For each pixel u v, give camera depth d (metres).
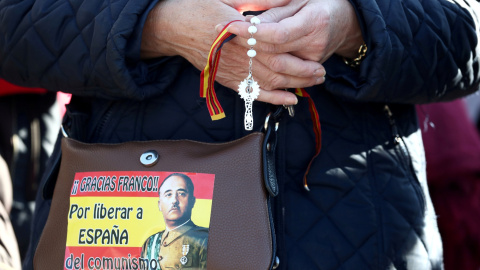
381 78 1.16
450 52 1.23
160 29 1.18
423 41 1.19
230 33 1.07
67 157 1.22
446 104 2.39
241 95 1.11
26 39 1.24
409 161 1.29
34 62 1.25
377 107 1.27
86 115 1.27
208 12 1.13
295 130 1.21
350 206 1.21
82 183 1.18
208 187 1.12
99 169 1.18
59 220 1.20
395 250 1.23
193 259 1.11
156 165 1.15
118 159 1.17
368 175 1.23
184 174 1.13
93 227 1.16
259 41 1.08
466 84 1.30
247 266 1.09
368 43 1.17
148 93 1.19
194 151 1.15
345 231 1.21
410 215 1.26
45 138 1.90
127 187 1.15
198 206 1.12
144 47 1.22
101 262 1.15
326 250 1.20
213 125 1.21
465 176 2.34
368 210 1.21
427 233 1.29
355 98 1.18
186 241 1.11
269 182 1.11
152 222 1.13
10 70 1.30
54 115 1.93
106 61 1.17
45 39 1.23
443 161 2.33
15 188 1.85
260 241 1.10
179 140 1.17
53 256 1.19
